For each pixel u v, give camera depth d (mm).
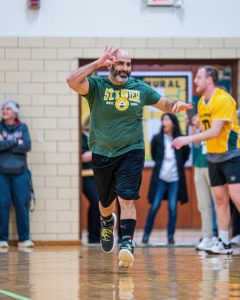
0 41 18984
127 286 9820
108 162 11164
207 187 17469
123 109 10977
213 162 14922
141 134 11266
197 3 19188
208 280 10461
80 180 19047
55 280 10578
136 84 11195
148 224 18656
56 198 18938
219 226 15227
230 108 14477
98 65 10758
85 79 10961
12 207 18719
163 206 23266
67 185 18969
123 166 11055
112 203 11773
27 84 19016
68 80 10805
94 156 11289
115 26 19078
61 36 19047
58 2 19016
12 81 19000
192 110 17500
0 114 18891
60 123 19000
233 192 14664
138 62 19266
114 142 11031
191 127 17422
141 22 19125
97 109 11055
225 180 15078
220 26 19250
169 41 19172
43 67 19047
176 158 18531
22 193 18078
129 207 11031
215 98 14484
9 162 17922
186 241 19500
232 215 18484
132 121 11102
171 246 17719
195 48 19203
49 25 19031
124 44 19125
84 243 19125
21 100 19016
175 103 11328
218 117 14359
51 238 18859
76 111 19000
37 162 18969
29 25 19016
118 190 10961
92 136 11266
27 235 18266
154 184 18594
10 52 19016
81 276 11078
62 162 18969
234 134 14648
